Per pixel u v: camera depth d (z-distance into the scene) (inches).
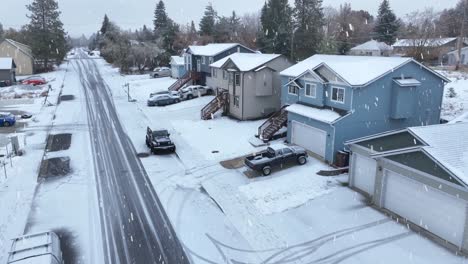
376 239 586.9
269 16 2395.4
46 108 1594.5
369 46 2716.5
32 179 848.3
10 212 693.3
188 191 788.0
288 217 666.8
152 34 3895.2
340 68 961.5
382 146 703.7
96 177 864.3
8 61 2201.0
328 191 762.2
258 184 805.2
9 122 1304.1
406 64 944.3
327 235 604.1
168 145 1025.5
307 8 2322.8
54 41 2802.7
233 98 1396.4
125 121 1391.5
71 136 1191.6
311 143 1001.5
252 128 1250.0
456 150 597.3
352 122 911.7
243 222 657.0
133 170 908.6
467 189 521.0
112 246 587.5
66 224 653.9
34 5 2709.2
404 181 642.8
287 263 538.0
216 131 1229.7
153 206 722.2
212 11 3334.2
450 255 538.3
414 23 3038.9
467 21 2714.1
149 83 2245.3
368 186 748.6
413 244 569.6
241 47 1840.6
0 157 982.4
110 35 3673.7
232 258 554.6
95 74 2694.4
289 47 2330.2
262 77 1322.6
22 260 466.9
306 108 1039.0
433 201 591.8
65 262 543.8
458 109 1222.9
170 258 556.4
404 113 947.3
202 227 642.8
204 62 1895.9
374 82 914.1
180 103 1674.5
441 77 995.3
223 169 904.9
